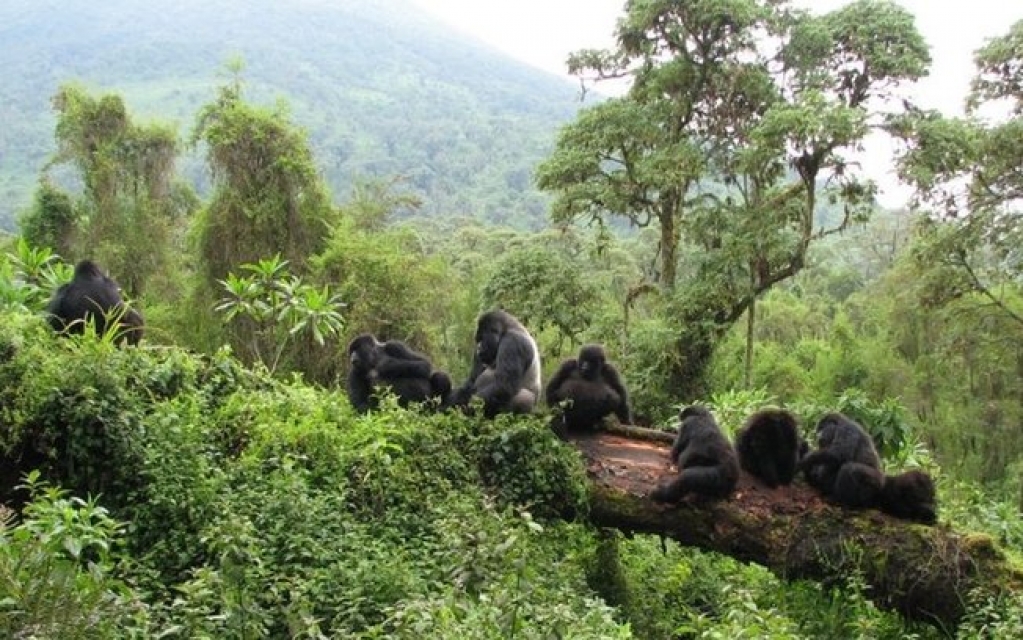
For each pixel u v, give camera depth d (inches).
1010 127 967.6
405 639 229.9
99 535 267.1
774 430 370.6
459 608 243.9
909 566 339.3
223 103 1091.3
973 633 313.3
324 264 977.5
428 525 337.1
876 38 953.5
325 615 267.7
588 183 1064.2
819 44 956.6
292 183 1046.4
